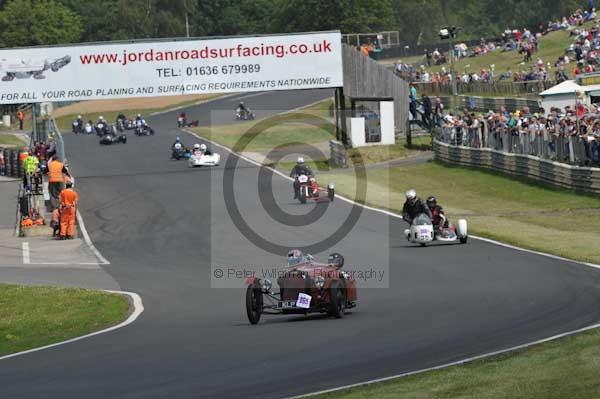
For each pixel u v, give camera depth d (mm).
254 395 29578
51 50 128625
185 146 161000
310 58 131250
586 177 95375
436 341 36469
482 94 186625
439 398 27266
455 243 71625
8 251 83750
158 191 114812
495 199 100000
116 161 150250
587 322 38406
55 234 90188
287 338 39438
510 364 30938
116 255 78188
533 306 43750
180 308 53031
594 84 124562
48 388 32938
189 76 129625
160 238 84750
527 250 66000
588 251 63562
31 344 45562
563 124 101812
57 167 104750
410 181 115812
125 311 53188
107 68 128875
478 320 40875
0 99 128875
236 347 38188
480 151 118562
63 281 67000
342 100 140625
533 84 168500
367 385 29594
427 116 153750
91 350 40938
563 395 26609
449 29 152625
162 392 30859
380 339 37719
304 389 29938
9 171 145625
